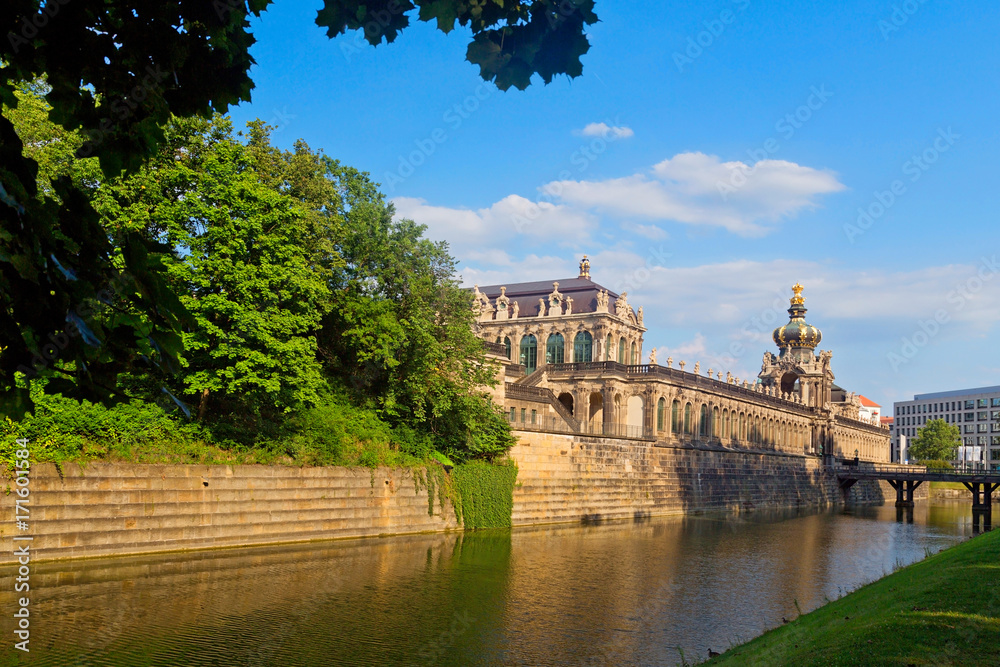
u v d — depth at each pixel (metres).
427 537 56.38
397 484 56.78
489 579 40.91
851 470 145.38
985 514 116.44
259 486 47.28
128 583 34.59
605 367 95.50
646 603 37.16
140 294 7.19
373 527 54.72
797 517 98.69
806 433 144.25
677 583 42.75
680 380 100.62
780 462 124.06
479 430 64.69
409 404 61.53
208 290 46.59
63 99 7.82
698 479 99.38
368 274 59.53
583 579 42.50
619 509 82.56
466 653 27.59
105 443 40.69
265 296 46.12
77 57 7.54
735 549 58.94
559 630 31.31
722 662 23.84
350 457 53.97
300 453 50.50
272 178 59.50
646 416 95.62
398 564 43.78
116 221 42.34
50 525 37.50
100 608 30.27
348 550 47.50
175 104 8.14
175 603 31.86
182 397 46.12
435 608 33.84
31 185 6.90
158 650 25.77
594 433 79.81
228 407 49.62
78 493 38.59
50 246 6.73
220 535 44.97
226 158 47.53
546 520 71.81
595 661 27.34
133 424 41.94
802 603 38.31
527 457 70.50
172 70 7.77
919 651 17.50
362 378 59.00
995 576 25.16
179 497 43.00
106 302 7.26
